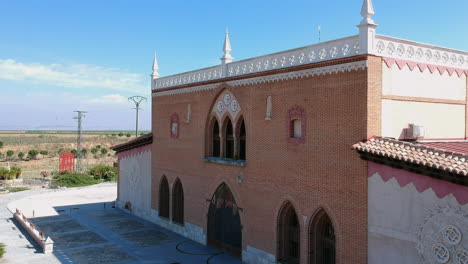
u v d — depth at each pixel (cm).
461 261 1120
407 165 1235
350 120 1449
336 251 1503
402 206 1276
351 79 1446
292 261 1752
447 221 1154
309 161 1614
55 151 9831
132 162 3189
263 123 1856
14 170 5238
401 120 1510
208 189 2256
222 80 2127
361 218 1408
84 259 2047
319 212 1596
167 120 2680
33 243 2344
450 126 1703
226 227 2142
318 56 1584
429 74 1609
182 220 2558
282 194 1748
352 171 1438
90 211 3278
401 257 1281
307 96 1623
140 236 2489
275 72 1780
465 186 1108
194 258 2056
